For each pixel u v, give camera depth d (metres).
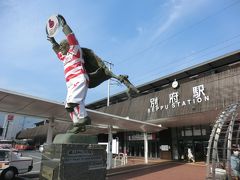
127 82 4.87
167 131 26.53
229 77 16.73
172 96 20.81
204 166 19.36
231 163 9.60
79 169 4.26
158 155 27.19
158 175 14.89
